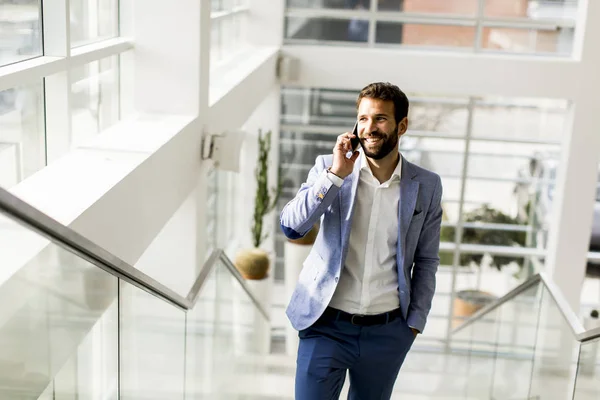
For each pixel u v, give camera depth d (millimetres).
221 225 10648
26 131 4094
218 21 7723
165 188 4910
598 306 11969
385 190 3432
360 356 3572
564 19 10281
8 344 2320
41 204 3492
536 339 5461
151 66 5598
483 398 6840
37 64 3816
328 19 10500
